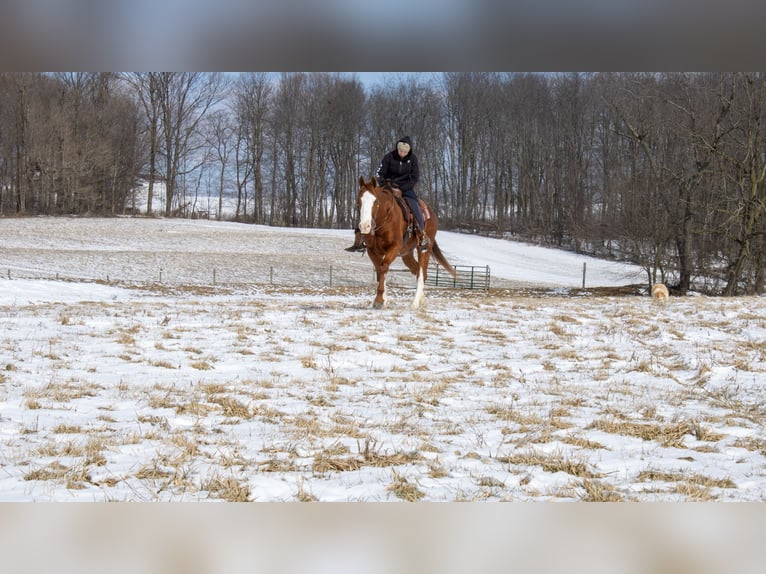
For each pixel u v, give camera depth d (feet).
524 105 289.12
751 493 17.67
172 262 170.50
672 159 149.89
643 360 38.86
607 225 198.29
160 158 320.70
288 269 167.63
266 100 315.37
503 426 24.72
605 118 244.63
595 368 36.91
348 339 43.55
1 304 70.95
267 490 17.17
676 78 127.03
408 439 22.43
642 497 17.17
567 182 274.16
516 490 17.63
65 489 17.01
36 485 17.25
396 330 47.37
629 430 24.27
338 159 316.40
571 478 18.69
